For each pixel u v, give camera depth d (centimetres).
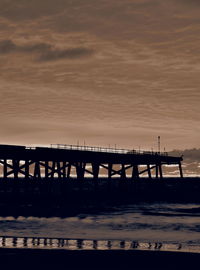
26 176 5828
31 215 4641
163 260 2680
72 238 3278
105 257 2716
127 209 5700
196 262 2652
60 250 2850
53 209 5300
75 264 2558
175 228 3912
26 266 2488
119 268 2516
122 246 3023
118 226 3981
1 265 2491
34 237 3272
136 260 2670
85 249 2897
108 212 5238
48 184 6128
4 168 5681
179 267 2555
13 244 2991
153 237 3406
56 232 3534
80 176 6581
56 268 2478
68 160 6206
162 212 5372
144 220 4488
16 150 5353
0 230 3566
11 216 4509
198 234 3572
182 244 3138
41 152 5609
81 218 4528
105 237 3366
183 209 5834
